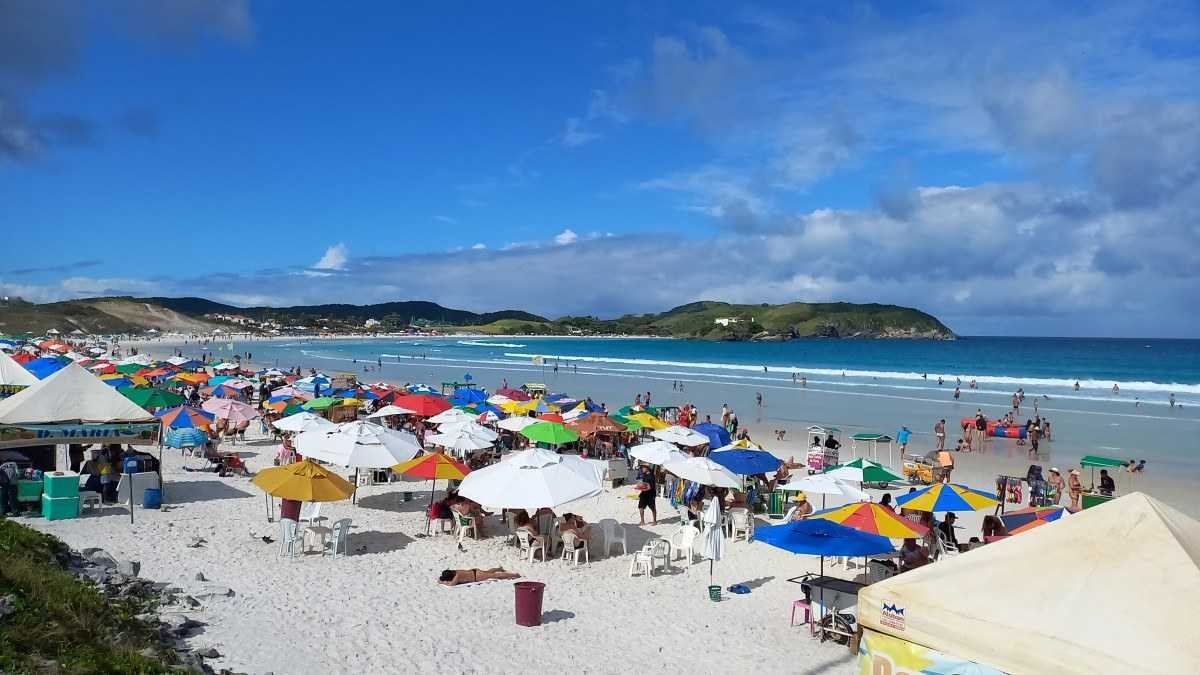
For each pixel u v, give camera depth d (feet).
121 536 46.11
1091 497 60.85
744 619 37.99
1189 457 96.73
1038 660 16.70
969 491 46.11
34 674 21.01
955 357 397.60
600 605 39.40
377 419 104.83
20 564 29.19
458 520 51.11
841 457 96.99
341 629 34.27
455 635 34.37
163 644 28.14
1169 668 14.98
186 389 132.67
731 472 56.39
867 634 20.08
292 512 47.52
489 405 103.30
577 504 63.67
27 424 51.06
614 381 222.07
